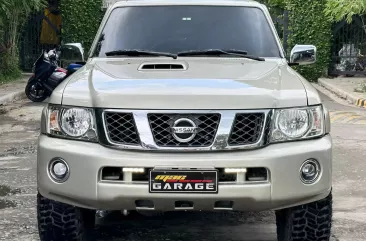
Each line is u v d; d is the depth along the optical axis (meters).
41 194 4.30
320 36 20.47
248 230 5.37
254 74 4.64
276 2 25.83
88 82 4.48
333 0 16.66
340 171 7.68
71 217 4.32
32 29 21.58
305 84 4.52
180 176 3.94
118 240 5.09
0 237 5.14
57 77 14.17
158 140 4.02
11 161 8.22
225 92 4.11
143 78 4.45
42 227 4.38
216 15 5.66
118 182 4.00
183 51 5.33
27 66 21.75
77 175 4.07
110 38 5.57
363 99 14.66
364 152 8.86
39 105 14.15
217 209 4.09
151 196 3.97
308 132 4.21
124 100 4.07
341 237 5.22
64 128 4.21
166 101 4.02
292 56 5.60
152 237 5.17
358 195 6.57
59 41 21.05
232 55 5.27
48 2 21.61
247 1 5.90
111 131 4.07
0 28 18.55
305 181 4.13
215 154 4.00
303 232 4.36
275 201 4.04
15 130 10.82
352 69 21.09
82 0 20.31
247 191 3.98
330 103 15.12
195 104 4.01
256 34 5.52
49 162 4.18
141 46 5.43
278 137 4.13
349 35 21.06
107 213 5.87
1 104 14.20
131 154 4.00
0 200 6.30
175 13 5.69
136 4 5.84
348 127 11.09
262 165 3.99
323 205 4.30
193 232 5.32
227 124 4.02
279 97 4.18
